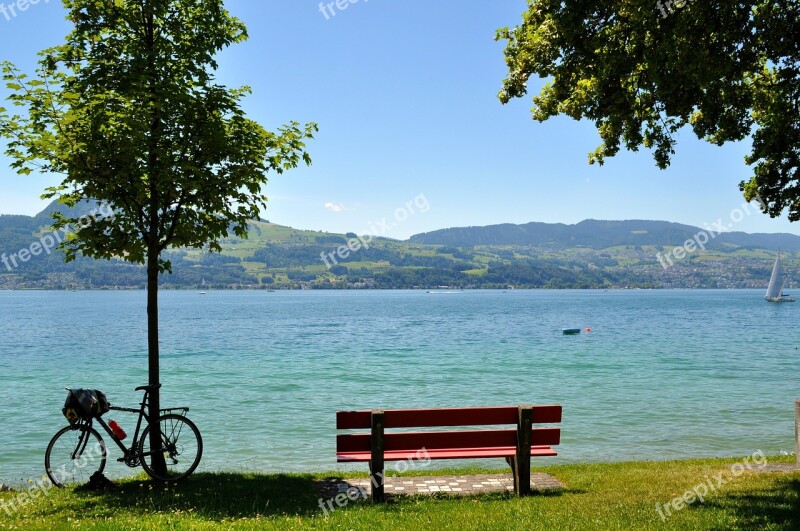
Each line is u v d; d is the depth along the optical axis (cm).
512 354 4872
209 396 2786
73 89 972
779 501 830
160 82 955
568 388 2977
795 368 3809
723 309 15688
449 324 9538
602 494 943
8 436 1920
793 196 1159
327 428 2066
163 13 991
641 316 12156
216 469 1541
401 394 2839
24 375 3575
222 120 1038
